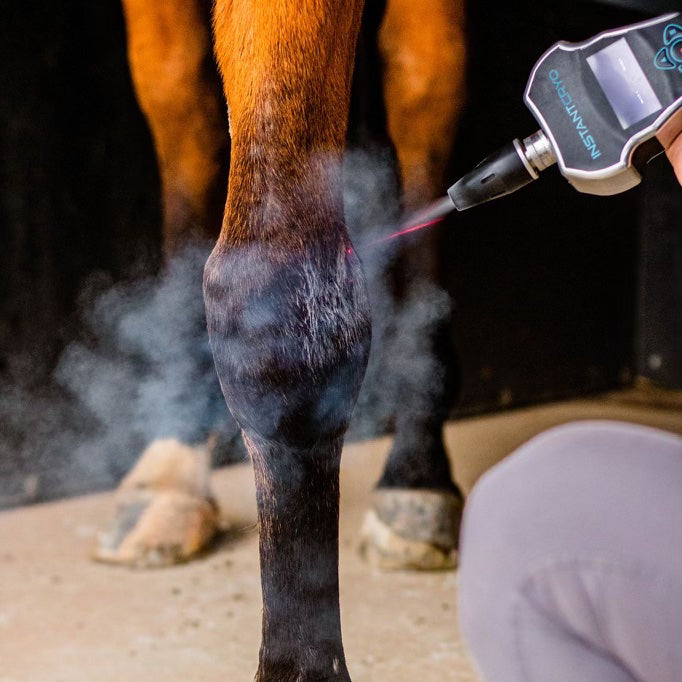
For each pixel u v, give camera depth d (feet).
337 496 3.69
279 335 3.44
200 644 5.67
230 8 3.64
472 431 10.97
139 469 7.38
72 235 8.90
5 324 8.52
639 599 1.65
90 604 6.28
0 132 8.46
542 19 11.46
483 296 11.68
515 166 3.15
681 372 13.38
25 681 5.18
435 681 5.12
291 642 3.60
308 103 3.56
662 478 1.69
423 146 6.61
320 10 3.53
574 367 12.91
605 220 13.11
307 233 3.53
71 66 8.84
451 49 6.25
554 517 1.73
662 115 2.75
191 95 6.48
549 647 1.77
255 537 7.54
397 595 6.34
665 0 12.55
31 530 7.87
